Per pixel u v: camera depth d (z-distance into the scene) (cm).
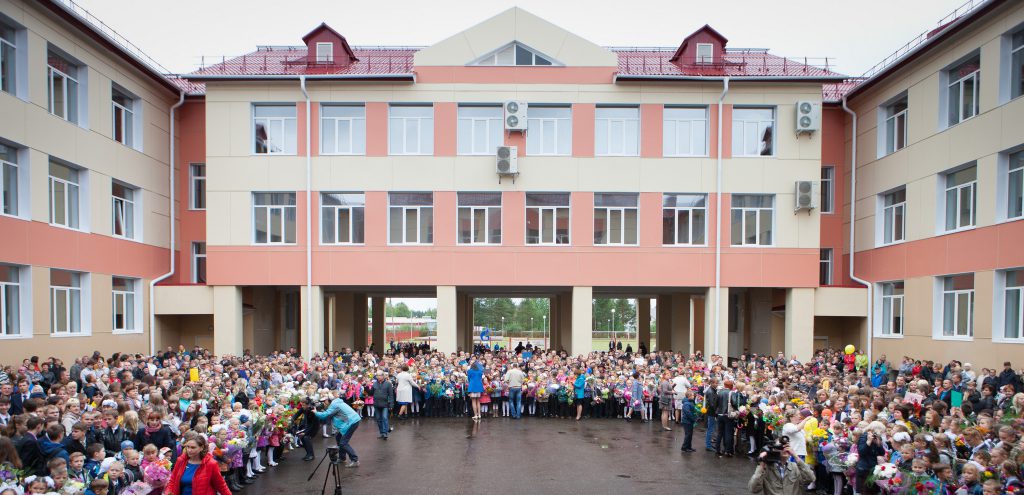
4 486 661
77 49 1827
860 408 1114
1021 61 1653
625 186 2233
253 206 2230
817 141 2225
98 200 1920
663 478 1112
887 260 2195
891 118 2244
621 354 2555
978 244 1758
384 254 2220
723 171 2230
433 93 2238
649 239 2225
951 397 1349
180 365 1673
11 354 1540
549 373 1814
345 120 2255
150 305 2191
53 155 1717
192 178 2442
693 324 3184
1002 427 861
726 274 2219
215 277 2202
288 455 1288
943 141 1916
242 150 2219
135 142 2167
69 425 887
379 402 1467
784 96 2228
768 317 2502
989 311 1706
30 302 1619
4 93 1541
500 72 2242
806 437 1049
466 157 2236
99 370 1402
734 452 1322
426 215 2247
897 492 802
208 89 2223
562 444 1397
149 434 883
